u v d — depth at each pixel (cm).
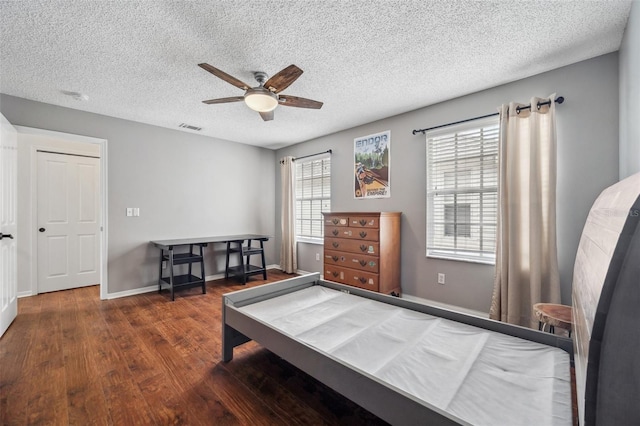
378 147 370
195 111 339
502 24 183
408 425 104
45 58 222
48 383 179
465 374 124
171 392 171
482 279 281
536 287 231
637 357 61
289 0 162
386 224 316
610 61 215
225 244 470
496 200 278
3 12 169
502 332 165
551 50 212
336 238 348
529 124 240
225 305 205
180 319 288
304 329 172
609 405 63
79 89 278
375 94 291
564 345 145
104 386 176
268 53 217
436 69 241
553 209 229
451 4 166
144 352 219
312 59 226
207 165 449
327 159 448
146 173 386
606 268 74
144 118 364
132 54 218
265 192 528
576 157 229
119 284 365
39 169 382
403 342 154
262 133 434
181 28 187
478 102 283
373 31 191
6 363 202
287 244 498
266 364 203
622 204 84
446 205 312
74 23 181
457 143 303
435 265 315
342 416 152
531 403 105
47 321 282
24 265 368
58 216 398
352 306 212
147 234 388
